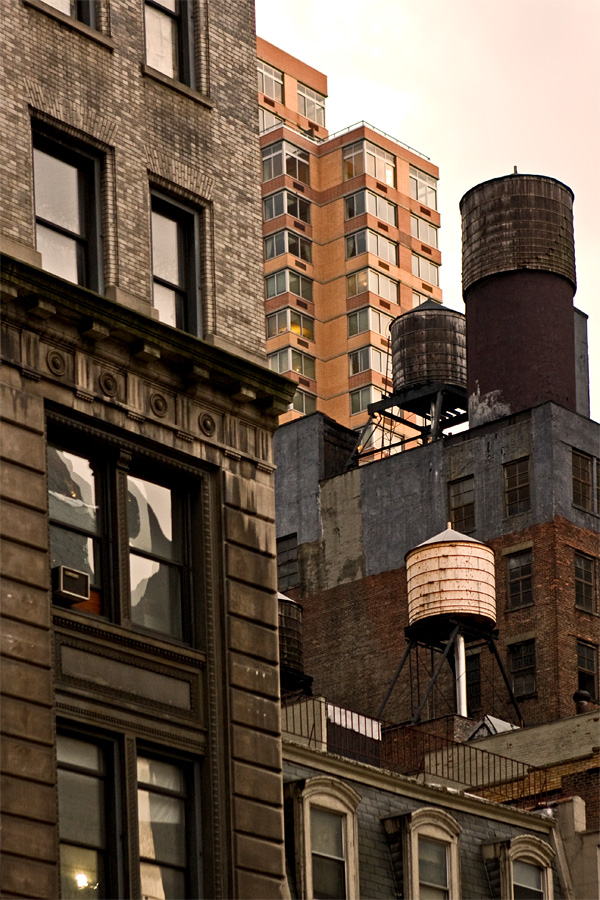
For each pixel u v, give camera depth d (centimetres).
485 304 11644
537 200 11775
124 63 4825
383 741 7806
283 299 19050
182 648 4478
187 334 4669
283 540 11725
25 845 3903
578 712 9469
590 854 5862
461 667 9000
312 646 11231
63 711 4134
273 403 4881
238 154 5100
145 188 4769
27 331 4319
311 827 4984
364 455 11800
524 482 10825
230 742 4478
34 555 4156
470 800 5688
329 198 19738
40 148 4584
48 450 4347
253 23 5319
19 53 4534
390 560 11119
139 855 4222
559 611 10406
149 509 4584
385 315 19275
